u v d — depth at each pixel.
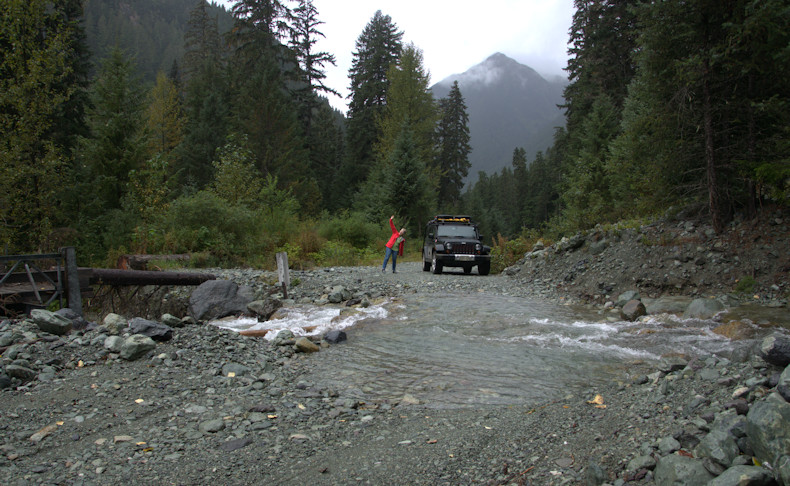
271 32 45.50
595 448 3.50
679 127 12.09
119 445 3.86
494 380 5.72
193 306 10.45
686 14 11.31
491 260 18.23
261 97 37.56
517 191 103.62
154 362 5.98
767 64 10.38
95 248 19.06
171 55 134.12
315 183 42.38
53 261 16.25
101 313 14.08
